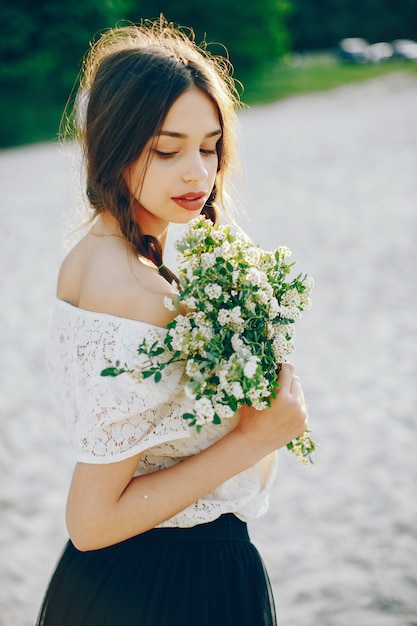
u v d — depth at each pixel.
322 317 5.98
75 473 1.18
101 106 1.23
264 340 1.23
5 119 21.44
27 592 2.83
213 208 1.51
